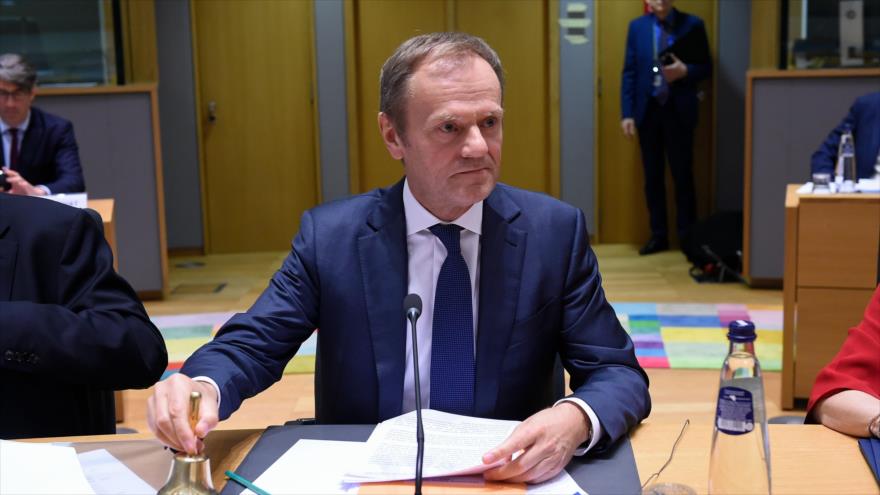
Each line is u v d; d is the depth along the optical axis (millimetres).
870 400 1562
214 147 7012
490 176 1593
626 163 7020
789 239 3543
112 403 1998
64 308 1789
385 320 1706
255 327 1700
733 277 5828
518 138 7094
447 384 1682
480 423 1547
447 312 1692
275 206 7098
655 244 6730
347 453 1457
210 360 1604
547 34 6973
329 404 1756
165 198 6984
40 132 4605
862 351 1659
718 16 6730
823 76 5438
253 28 6898
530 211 1769
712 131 6863
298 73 6957
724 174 6867
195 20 6848
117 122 5586
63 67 5574
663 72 6406
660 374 4016
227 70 6930
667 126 6520
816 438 1547
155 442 1540
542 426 1391
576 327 1729
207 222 7066
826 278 3521
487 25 6977
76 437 1572
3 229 1857
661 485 1333
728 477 1234
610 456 1470
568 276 1744
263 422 3533
